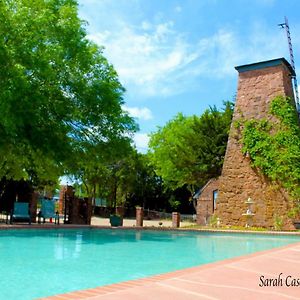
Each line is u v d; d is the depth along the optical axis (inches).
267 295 187.6
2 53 625.0
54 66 740.7
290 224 830.5
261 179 885.2
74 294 181.5
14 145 717.3
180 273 245.8
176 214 969.5
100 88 788.0
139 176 2078.0
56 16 757.3
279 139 872.3
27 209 748.6
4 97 605.0
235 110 952.9
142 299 172.9
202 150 1239.5
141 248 530.0
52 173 847.1
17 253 434.9
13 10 727.7
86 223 889.5
